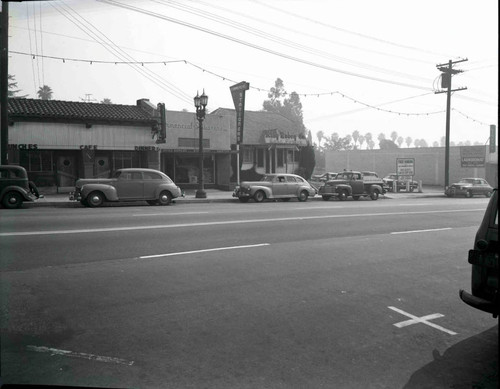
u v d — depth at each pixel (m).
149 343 4.34
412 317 5.36
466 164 43.19
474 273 4.44
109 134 23.70
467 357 4.25
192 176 30.25
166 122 27.66
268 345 4.39
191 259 7.90
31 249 8.26
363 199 27.67
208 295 5.90
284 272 7.23
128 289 6.03
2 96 18.22
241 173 32.34
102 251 8.29
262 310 5.41
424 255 8.98
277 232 11.18
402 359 4.18
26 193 16.89
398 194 33.31
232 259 8.00
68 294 5.74
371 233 11.59
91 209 16.20
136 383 3.54
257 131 34.22
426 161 49.66
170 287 6.18
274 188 22.97
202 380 3.63
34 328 4.61
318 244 9.77
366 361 4.11
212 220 13.05
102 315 5.04
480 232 4.47
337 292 6.27
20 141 21.55
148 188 18.94
